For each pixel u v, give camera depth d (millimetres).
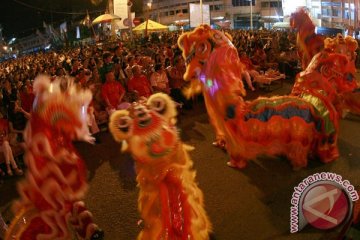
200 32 5195
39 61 18469
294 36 17156
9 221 4512
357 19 19328
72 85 3133
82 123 3117
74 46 34594
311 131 5270
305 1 23656
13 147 6387
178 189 3229
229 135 5254
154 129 3172
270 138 5137
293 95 5672
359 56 14977
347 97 6223
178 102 9203
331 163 5531
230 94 5098
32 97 7559
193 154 6328
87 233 3207
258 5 56000
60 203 3031
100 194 5180
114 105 7973
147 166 3252
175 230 3172
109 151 6867
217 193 4910
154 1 64500
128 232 4203
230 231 4062
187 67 5324
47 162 2957
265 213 4367
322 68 5398
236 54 5289
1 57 51281
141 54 13297
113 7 16891
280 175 5293
